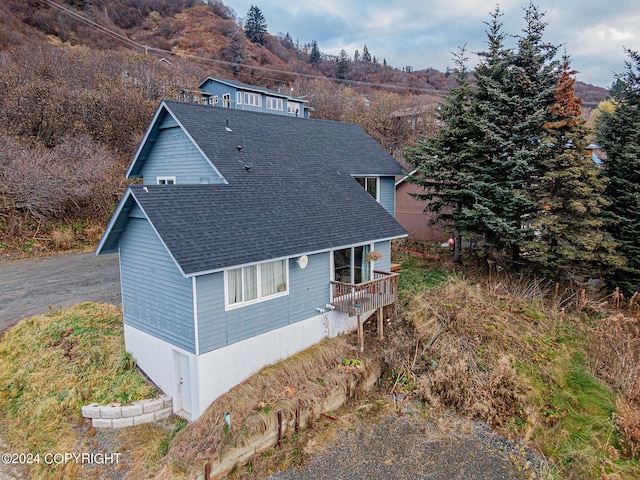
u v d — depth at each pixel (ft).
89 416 28.68
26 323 37.76
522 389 34.06
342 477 26.91
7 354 34.71
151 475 24.58
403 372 37.17
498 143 47.44
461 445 30.07
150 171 49.75
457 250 57.57
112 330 37.76
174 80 106.01
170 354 29.81
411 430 31.65
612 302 50.16
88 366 32.60
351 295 37.14
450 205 56.24
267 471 27.14
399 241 69.62
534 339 40.11
